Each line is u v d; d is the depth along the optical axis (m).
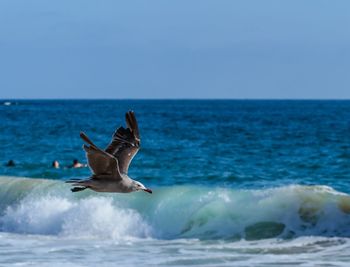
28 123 184.38
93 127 162.00
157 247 42.91
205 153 96.25
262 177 71.94
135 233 47.81
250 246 42.69
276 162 84.38
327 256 39.41
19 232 49.41
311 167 79.25
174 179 72.12
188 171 77.44
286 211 46.78
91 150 20.72
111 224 48.22
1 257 39.75
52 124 178.88
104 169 21.03
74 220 49.12
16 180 56.34
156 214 48.94
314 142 113.00
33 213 50.88
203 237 46.00
